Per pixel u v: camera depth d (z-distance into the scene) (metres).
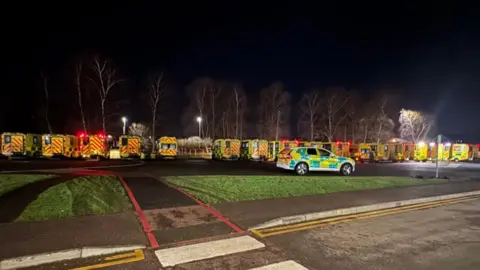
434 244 5.80
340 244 5.72
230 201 8.78
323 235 6.25
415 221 7.50
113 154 26.73
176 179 12.79
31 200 8.14
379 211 8.59
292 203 8.70
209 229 6.32
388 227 6.92
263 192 10.24
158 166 20.16
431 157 39.44
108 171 16.06
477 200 10.62
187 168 19.02
